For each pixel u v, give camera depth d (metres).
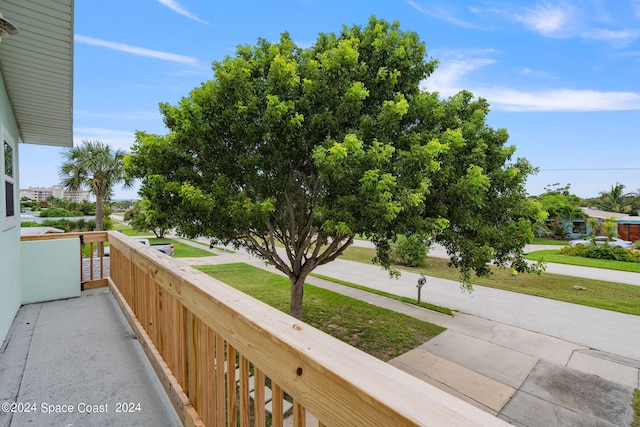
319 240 5.85
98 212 15.80
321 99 4.66
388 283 11.12
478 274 5.16
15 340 2.66
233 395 1.16
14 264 3.25
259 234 5.50
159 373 1.99
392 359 5.29
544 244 23.95
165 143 4.54
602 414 3.93
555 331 6.80
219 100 4.67
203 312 1.35
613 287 10.94
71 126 4.57
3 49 2.78
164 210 4.83
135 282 2.80
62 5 2.30
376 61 4.95
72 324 3.02
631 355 5.67
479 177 4.39
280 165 4.79
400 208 3.73
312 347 0.76
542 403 4.15
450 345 5.89
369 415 0.57
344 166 3.85
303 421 0.77
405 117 4.90
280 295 8.87
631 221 25.00
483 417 0.49
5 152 3.25
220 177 4.59
